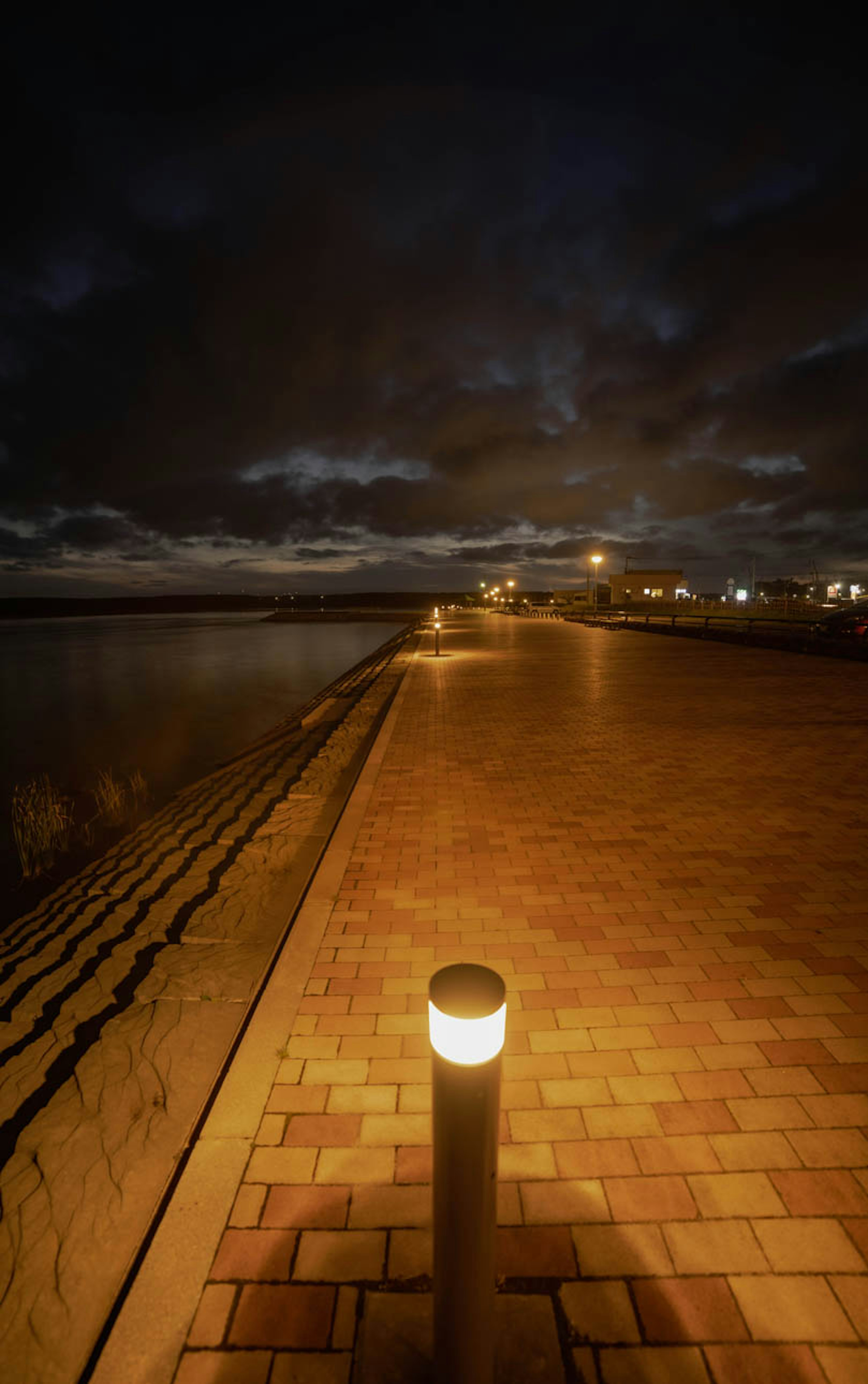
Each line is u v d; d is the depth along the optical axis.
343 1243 1.80
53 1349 1.58
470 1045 1.16
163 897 4.67
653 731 8.53
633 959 3.19
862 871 4.14
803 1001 2.85
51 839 8.34
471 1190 1.23
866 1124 2.20
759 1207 1.91
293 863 4.88
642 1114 2.25
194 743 15.55
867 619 19.83
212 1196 1.95
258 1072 2.46
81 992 3.33
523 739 8.21
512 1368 1.52
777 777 6.29
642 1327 1.60
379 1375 1.49
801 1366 1.52
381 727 9.12
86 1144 2.24
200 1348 1.56
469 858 4.46
